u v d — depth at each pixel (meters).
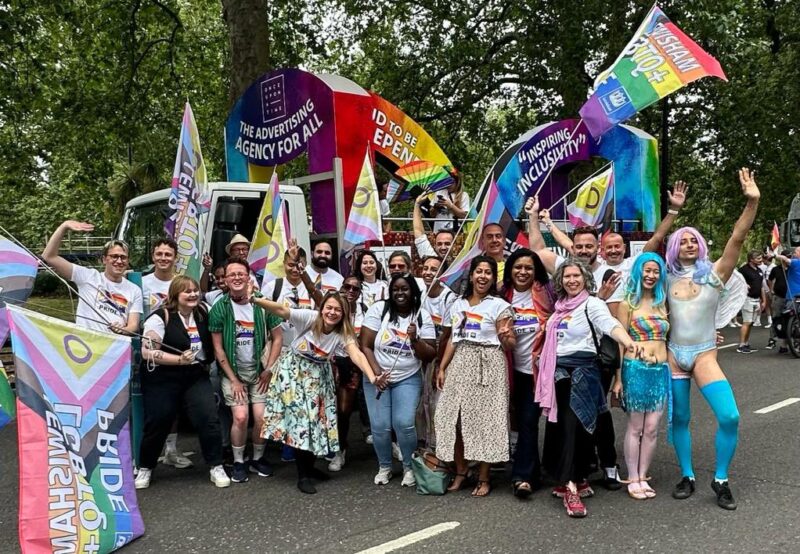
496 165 9.25
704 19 13.59
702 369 5.00
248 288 5.68
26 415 3.98
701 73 6.14
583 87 16.55
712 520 4.57
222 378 5.79
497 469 5.81
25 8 14.48
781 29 19.69
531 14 16.56
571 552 4.12
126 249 5.88
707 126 20.69
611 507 4.89
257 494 5.36
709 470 5.68
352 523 4.70
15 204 33.44
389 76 19.97
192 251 6.39
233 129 9.66
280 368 5.42
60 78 16.94
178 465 6.12
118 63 17.94
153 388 5.45
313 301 6.21
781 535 4.28
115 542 4.29
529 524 4.58
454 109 20.08
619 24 15.36
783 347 12.11
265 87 9.05
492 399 5.05
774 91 19.11
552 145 9.66
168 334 5.41
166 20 18.42
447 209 9.41
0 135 16.94
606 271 5.54
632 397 5.03
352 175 8.20
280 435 5.32
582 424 4.84
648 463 5.11
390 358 5.39
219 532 4.58
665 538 4.29
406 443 5.43
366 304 6.32
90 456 4.30
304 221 8.20
